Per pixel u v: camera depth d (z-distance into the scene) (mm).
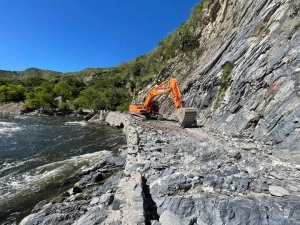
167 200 6047
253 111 13742
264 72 14117
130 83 67625
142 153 10352
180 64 31562
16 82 110562
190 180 7020
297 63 12164
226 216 5414
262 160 9125
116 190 6434
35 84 113500
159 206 5895
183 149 11016
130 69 82438
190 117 17406
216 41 25000
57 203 7316
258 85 14188
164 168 8352
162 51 47062
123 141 20906
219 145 11492
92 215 5293
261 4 18453
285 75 12617
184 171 8023
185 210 5676
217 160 9133
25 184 10758
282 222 5062
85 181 9805
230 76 17734
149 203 6031
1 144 19828
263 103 13250
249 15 19812
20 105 62531
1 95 71938
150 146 11562
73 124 36031
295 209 5398
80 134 25422
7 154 16484
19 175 11984
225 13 25297
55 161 14484
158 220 5289
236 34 20625
